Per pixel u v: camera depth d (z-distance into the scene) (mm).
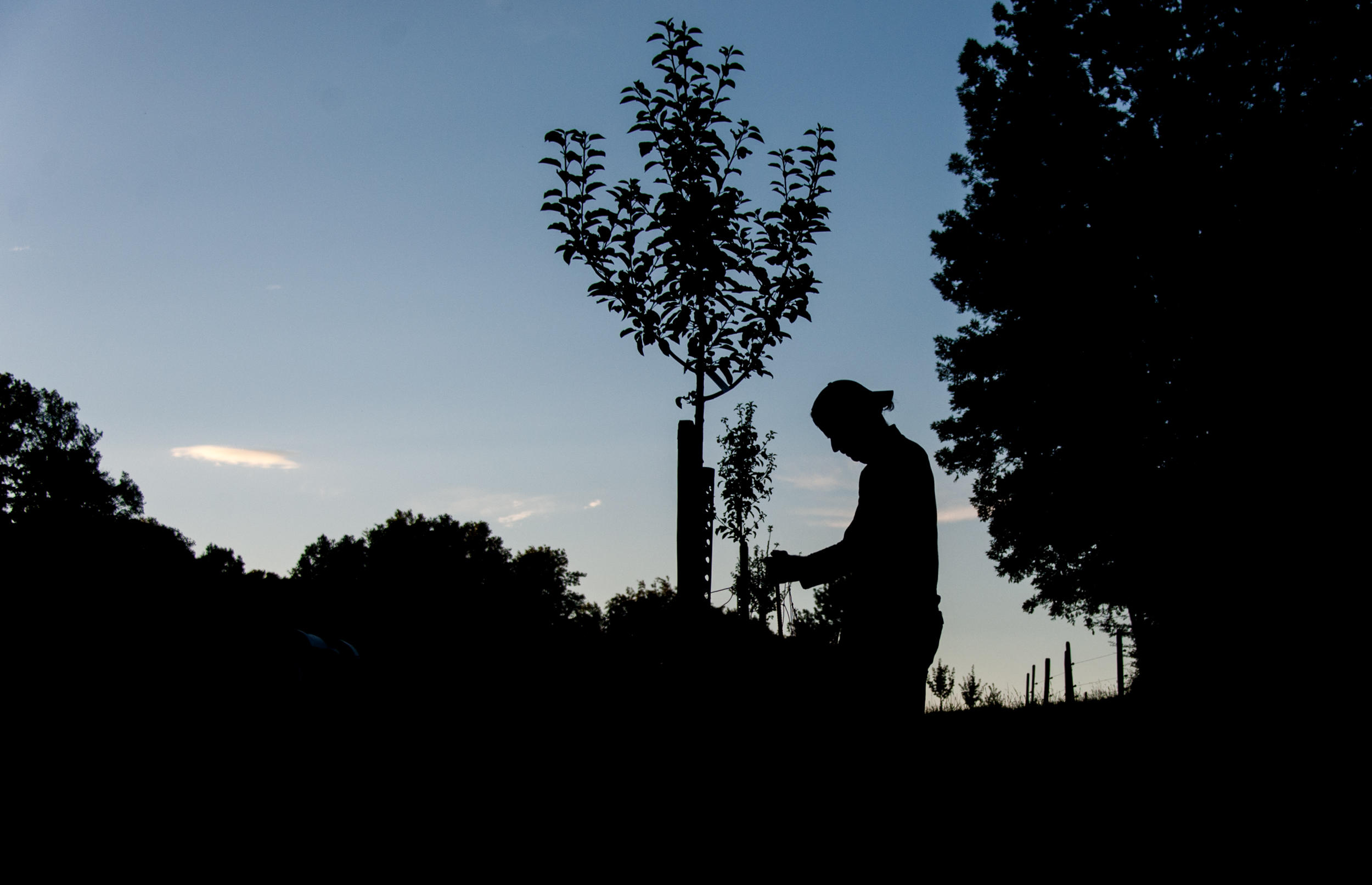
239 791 6551
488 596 89688
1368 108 23562
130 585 12203
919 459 3752
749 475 12875
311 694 12906
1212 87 25359
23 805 5789
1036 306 27969
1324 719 6664
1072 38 28719
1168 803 4969
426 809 5848
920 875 3549
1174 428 24281
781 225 6832
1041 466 29000
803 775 3754
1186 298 24344
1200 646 16547
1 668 9930
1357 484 20156
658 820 4723
